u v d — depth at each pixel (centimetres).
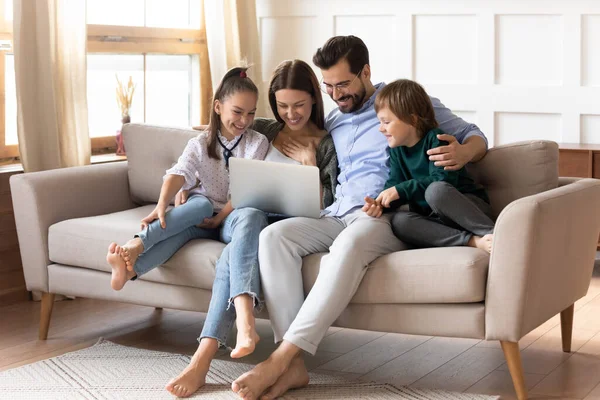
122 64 438
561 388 257
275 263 259
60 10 366
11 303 366
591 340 306
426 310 248
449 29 453
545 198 242
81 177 326
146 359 285
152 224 279
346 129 298
